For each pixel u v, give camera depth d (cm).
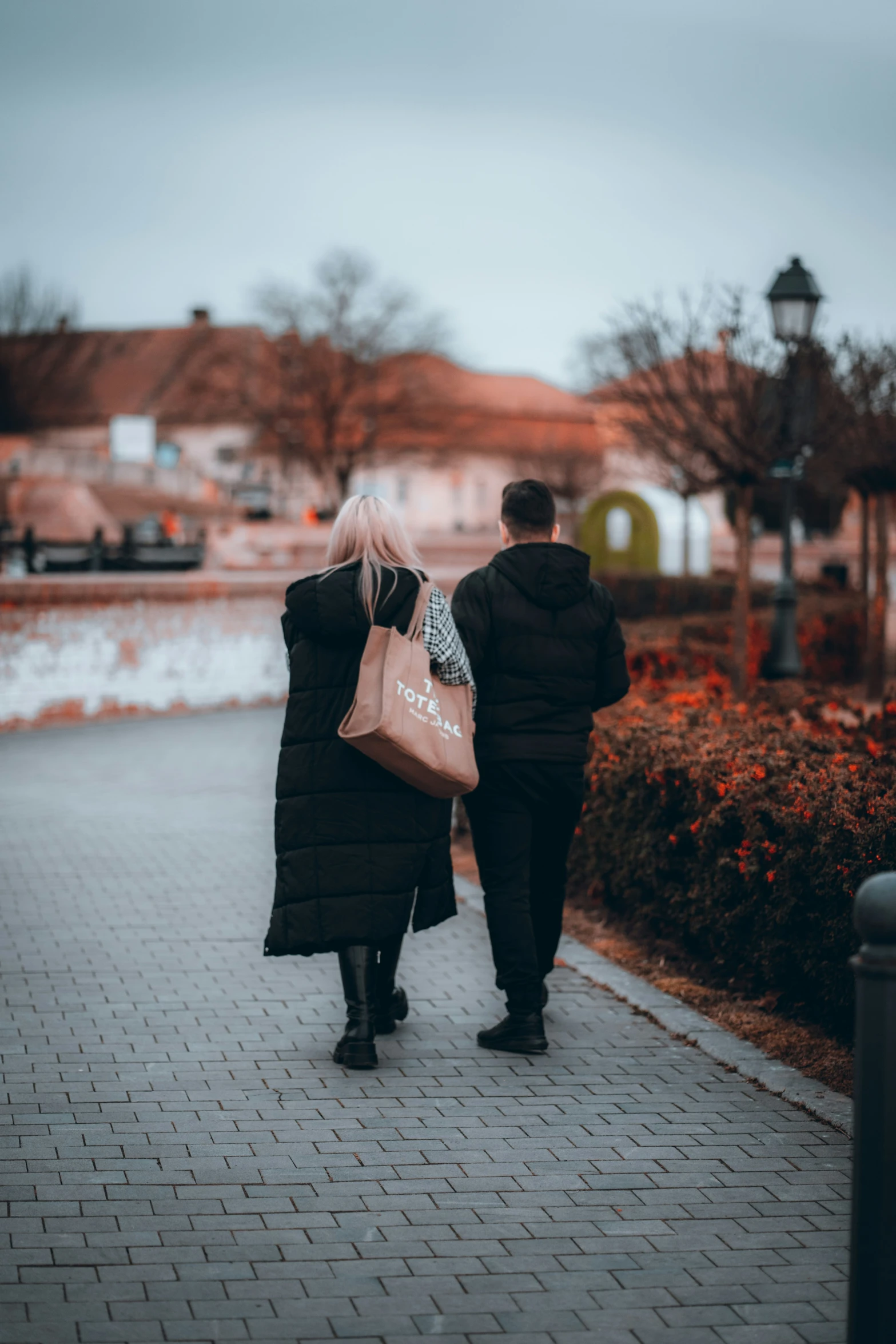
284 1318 386
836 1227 451
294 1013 666
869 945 323
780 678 1641
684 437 1345
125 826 1125
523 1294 403
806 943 627
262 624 2020
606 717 912
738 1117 545
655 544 4012
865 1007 320
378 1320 387
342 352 6875
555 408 10856
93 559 3281
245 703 1998
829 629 2095
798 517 5512
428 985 722
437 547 5894
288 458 7631
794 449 1311
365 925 570
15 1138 508
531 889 659
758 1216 458
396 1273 414
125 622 1812
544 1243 436
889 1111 316
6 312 9206
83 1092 556
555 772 614
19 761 1453
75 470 8200
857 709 1029
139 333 10844
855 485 1841
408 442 7519
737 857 680
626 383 1455
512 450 8750
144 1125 524
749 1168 496
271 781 1357
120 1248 424
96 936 797
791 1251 434
